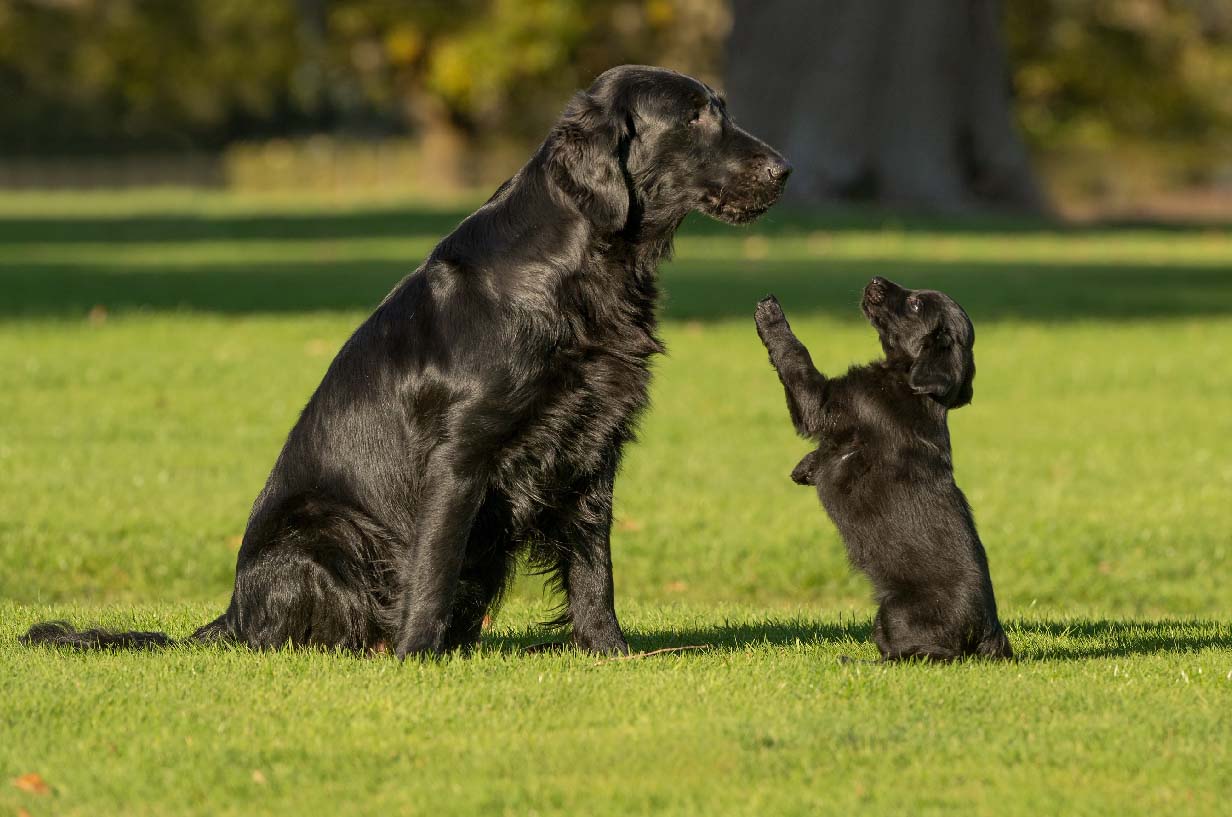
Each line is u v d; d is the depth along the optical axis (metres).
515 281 8.26
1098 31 73.69
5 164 96.94
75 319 26.03
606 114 8.55
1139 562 13.62
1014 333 26.45
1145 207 73.06
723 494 15.55
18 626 9.61
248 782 6.05
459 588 8.66
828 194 50.25
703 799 5.89
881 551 8.37
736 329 26.14
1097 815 5.74
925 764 6.30
